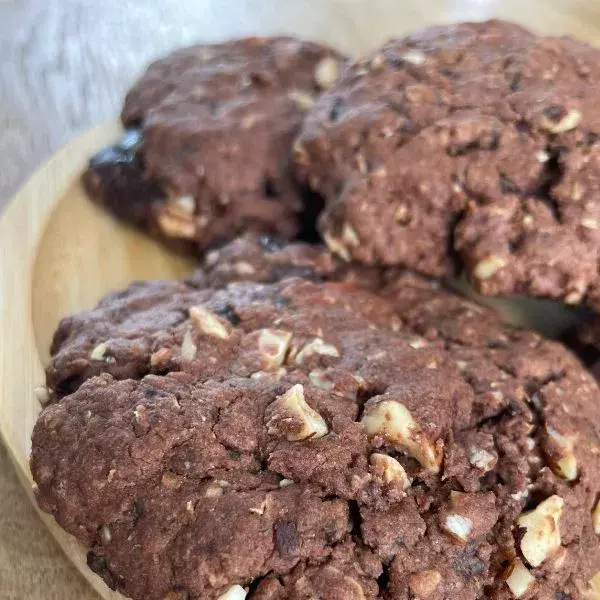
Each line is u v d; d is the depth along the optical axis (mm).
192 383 200
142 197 260
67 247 259
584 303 230
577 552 196
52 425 195
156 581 184
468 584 189
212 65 275
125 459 189
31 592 216
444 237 232
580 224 223
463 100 233
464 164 227
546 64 237
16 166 312
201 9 406
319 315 215
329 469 189
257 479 190
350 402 198
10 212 259
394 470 190
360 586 183
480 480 197
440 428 196
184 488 188
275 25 388
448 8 386
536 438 203
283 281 226
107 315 220
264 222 256
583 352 237
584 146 225
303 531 185
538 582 191
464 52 242
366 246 234
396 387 201
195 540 184
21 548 221
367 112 235
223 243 257
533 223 224
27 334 236
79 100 349
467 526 190
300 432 191
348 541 187
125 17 396
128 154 262
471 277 230
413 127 231
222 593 182
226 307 217
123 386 198
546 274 225
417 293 232
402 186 230
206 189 254
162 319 216
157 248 264
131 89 277
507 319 239
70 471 190
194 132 256
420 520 189
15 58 368
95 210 266
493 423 204
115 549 187
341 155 235
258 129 257
